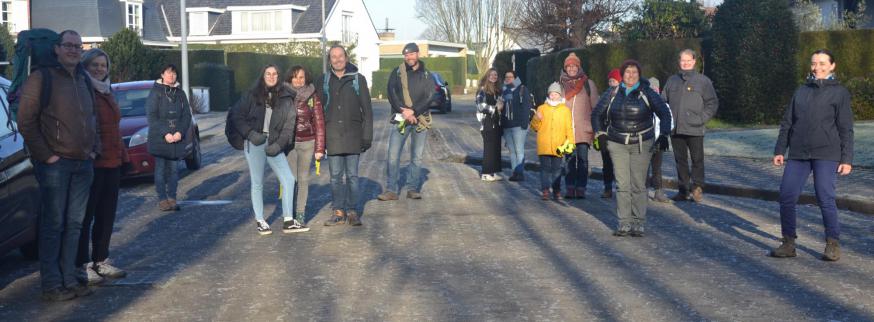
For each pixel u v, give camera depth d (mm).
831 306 5809
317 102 9203
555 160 11703
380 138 25078
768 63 20875
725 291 6273
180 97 11016
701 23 29406
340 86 9383
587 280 6691
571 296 6176
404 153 20047
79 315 5824
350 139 9406
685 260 7453
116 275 6945
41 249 6207
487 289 6418
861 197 10281
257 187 9062
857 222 9391
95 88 6633
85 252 6750
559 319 5570
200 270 7230
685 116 10961
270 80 8875
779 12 20828
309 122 9195
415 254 7824
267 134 8930
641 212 8695
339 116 9375
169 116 10805
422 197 12000
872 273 6824
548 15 37719
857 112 20562
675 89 11055
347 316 5711
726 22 21453
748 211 10383
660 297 6113
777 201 11312
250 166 9016
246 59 46000
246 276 6973
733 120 21719
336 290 6453
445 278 6809
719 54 21672
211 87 40906
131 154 13305
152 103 10805
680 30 29484
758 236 8641
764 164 14578
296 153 9438
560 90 11523
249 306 6008
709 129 20938
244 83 46094
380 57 79125
